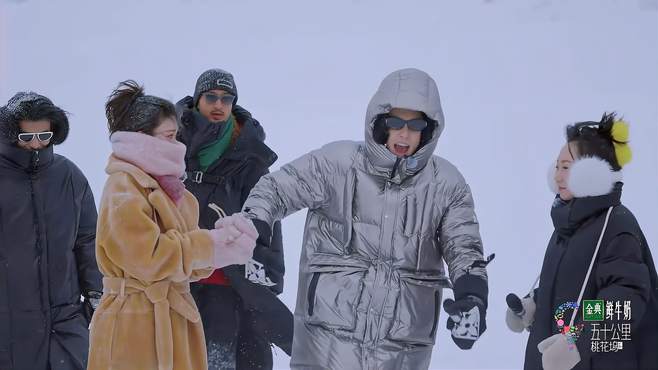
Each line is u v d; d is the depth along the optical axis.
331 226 5.26
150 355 4.34
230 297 5.81
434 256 5.27
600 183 4.73
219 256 4.43
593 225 4.79
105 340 4.34
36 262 5.58
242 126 6.12
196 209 4.65
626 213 4.80
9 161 5.60
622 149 4.87
